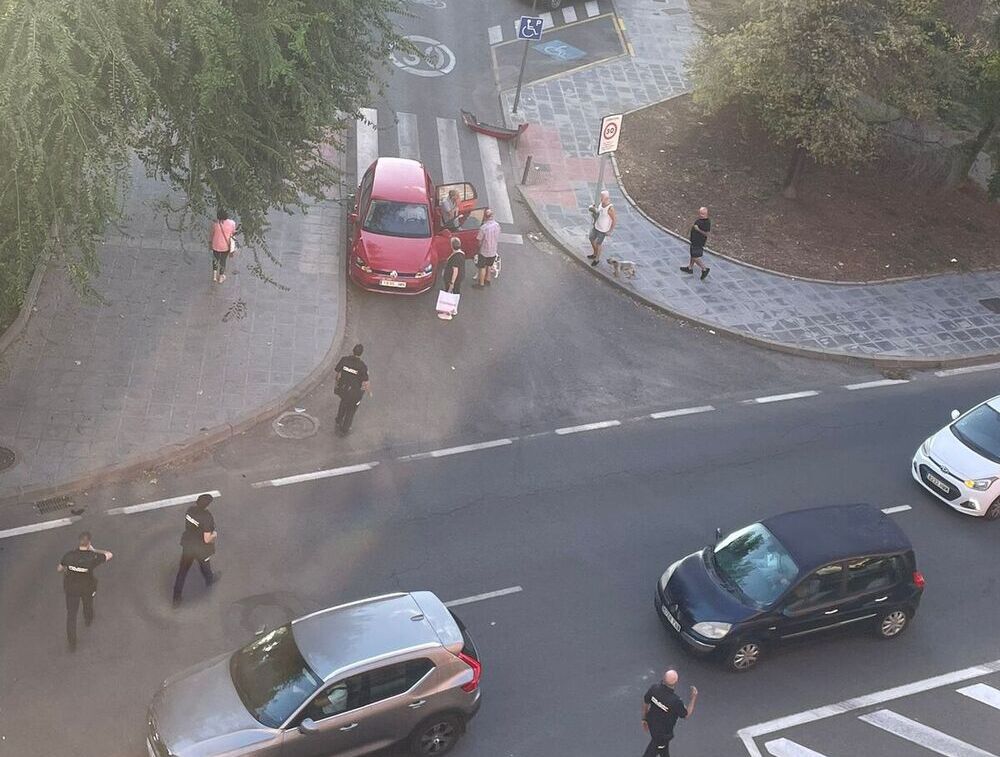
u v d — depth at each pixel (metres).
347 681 11.61
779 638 14.32
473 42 32.34
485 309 21.88
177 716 11.55
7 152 14.13
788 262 25.12
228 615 14.01
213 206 19.94
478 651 14.01
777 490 17.97
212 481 16.28
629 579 15.62
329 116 18.45
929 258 26.42
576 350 21.05
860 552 14.60
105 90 14.96
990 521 18.11
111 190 14.87
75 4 13.59
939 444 18.50
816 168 28.62
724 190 27.33
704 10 28.06
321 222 23.48
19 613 13.59
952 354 22.84
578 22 34.53
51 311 19.00
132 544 14.89
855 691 14.34
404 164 23.42
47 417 16.73
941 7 25.36
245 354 19.02
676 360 21.27
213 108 16.33
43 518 15.11
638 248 24.67
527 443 18.27
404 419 18.38
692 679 14.16
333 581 14.79
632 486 17.56
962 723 14.04
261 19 16.02
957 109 27.42
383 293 21.66
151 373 18.09
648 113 29.98
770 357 21.94
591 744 12.95
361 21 19.22
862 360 22.22
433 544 15.72
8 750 11.84
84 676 12.87
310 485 16.52
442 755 12.51
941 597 16.25
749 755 13.15
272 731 11.38
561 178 26.80
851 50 24.12
